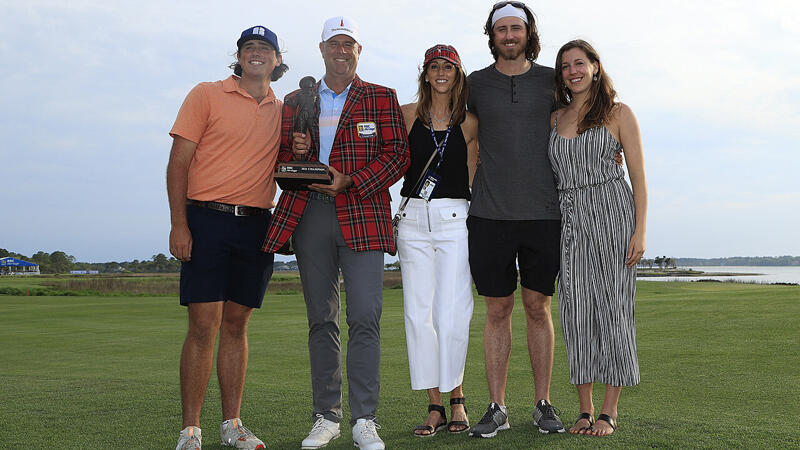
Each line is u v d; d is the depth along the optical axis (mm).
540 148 3268
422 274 3281
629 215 3154
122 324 11633
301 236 3168
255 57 3068
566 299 3221
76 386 4566
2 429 3256
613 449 2682
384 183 3074
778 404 3799
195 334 2941
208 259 2957
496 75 3340
